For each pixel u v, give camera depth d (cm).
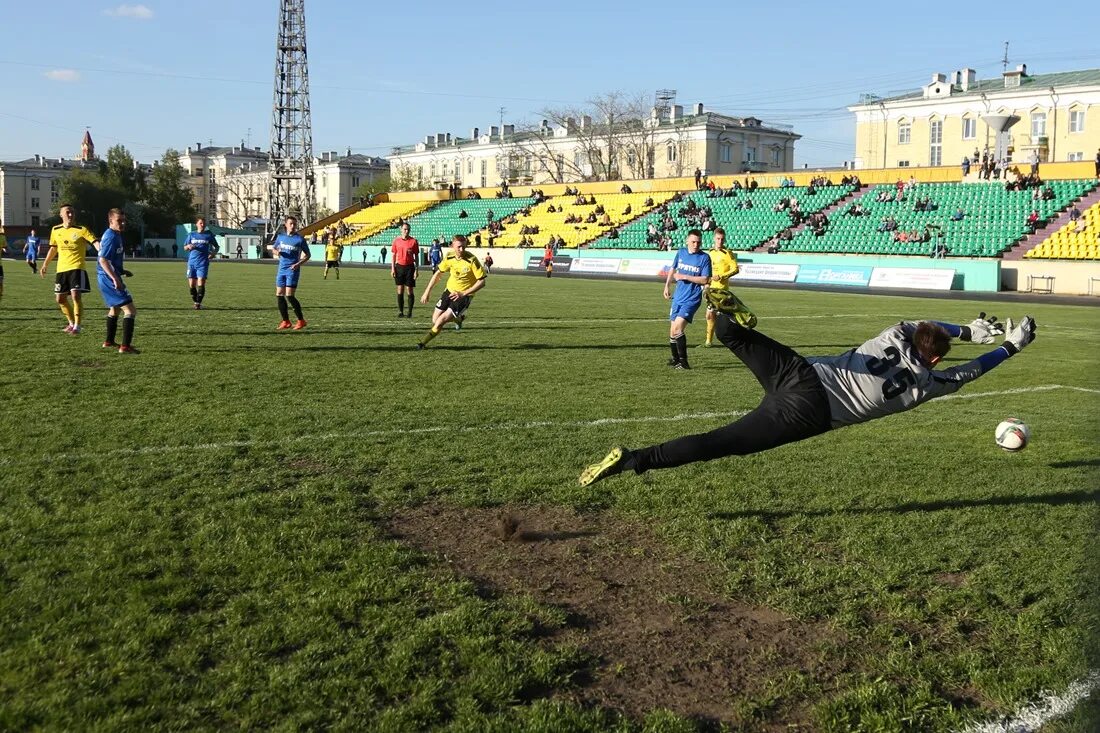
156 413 852
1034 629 423
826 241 4522
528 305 2450
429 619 420
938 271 3878
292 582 457
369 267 5481
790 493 637
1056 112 6406
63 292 1484
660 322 1983
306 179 7550
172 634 398
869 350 519
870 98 7369
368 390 1017
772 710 360
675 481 660
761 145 8725
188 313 1967
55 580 449
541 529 559
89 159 12469
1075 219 3978
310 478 647
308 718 336
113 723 329
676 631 425
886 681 379
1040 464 728
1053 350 1616
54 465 656
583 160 9256
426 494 618
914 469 707
